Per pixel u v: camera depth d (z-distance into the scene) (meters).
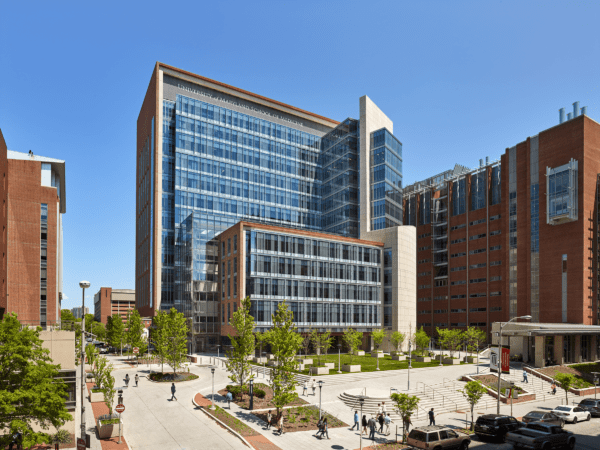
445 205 103.06
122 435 29.50
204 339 80.25
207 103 96.31
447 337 68.44
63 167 70.81
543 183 78.00
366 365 57.94
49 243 55.38
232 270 75.12
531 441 27.11
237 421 32.41
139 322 76.44
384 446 28.31
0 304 39.03
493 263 89.25
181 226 89.94
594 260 72.31
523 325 61.06
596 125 75.00
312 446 27.86
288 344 34.09
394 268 84.56
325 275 78.75
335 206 102.31
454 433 27.47
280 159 104.88
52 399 22.67
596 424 36.12
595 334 69.56
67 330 32.28
